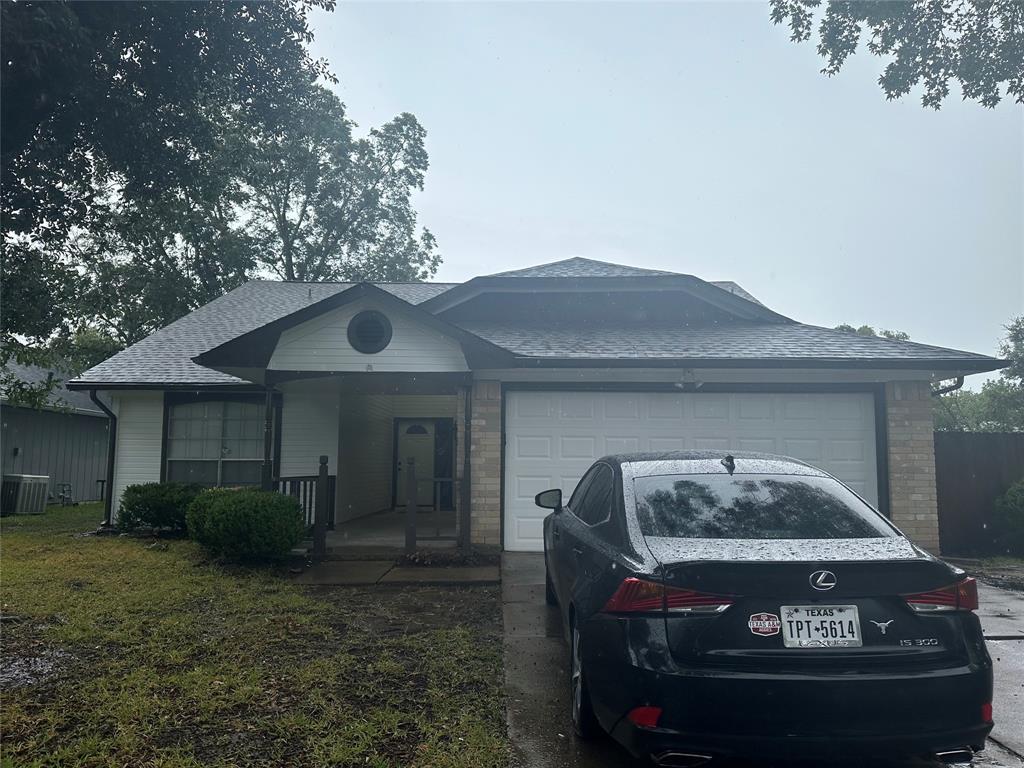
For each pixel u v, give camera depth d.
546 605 6.56
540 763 3.48
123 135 8.26
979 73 9.88
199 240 27.61
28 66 6.43
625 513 3.79
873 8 10.02
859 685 2.85
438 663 4.94
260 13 8.67
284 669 4.80
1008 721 4.01
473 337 8.91
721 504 3.72
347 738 3.72
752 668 2.90
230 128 12.37
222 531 8.27
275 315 15.41
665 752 2.90
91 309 17.81
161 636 5.61
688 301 11.62
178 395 12.61
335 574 7.98
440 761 3.46
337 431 12.45
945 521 9.98
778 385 9.59
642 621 3.03
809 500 3.78
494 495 9.41
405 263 36.41
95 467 21.28
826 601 3.00
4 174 7.80
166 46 8.19
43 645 5.40
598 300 11.70
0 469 17.28
